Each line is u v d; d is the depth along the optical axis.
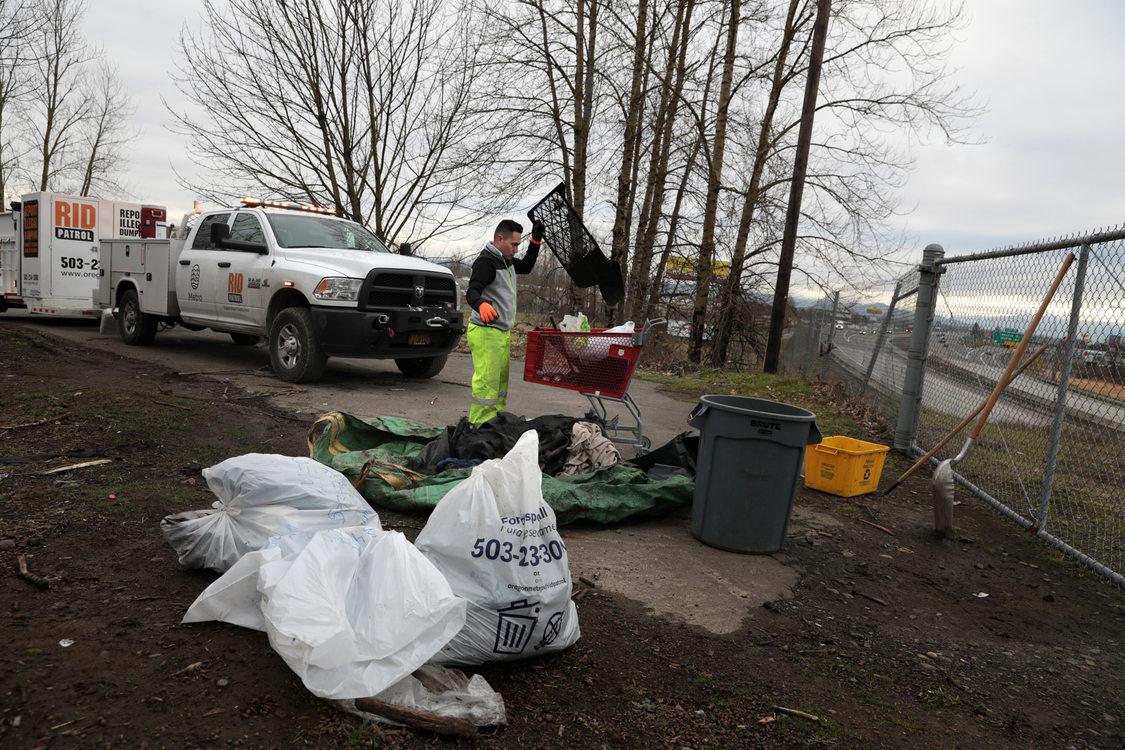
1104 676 3.01
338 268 7.92
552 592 2.58
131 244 10.74
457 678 2.40
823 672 2.83
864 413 8.92
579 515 4.23
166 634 2.54
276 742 2.02
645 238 18.22
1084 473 5.12
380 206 15.48
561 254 6.16
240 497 2.94
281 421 6.24
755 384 11.17
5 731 1.94
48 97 26.44
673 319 18.92
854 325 11.74
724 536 4.06
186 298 9.63
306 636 2.07
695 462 4.97
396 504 4.12
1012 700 2.76
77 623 2.57
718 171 15.06
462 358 12.54
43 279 13.32
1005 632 3.38
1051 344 4.89
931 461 6.68
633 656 2.80
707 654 2.88
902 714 2.57
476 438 4.72
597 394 5.47
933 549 4.48
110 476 4.35
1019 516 5.08
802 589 3.67
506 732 2.22
